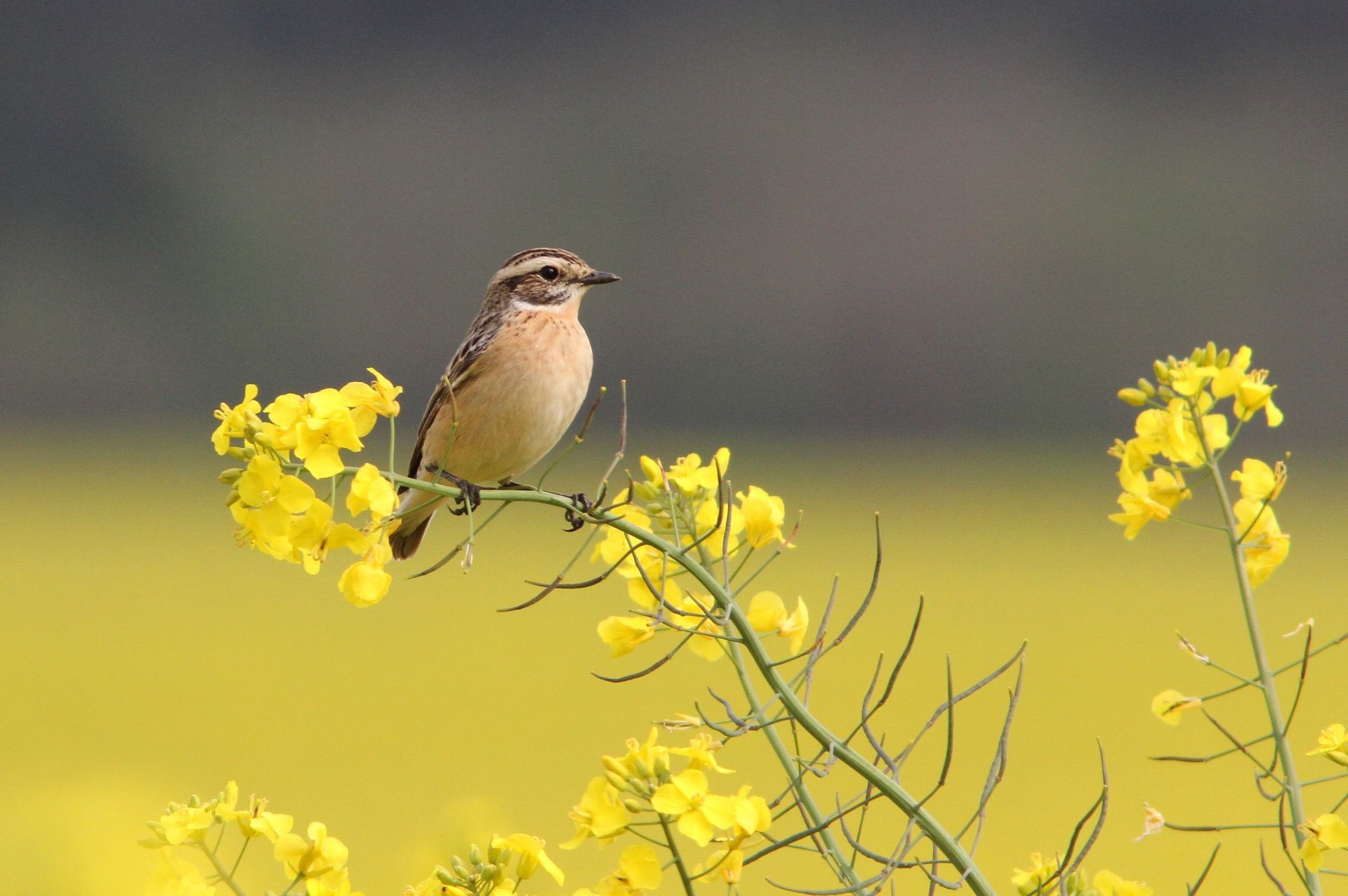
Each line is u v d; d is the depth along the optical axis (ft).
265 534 10.49
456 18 185.98
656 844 9.68
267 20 180.55
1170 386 11.82
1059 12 182.91
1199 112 173.99
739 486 127.95
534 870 10.07
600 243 165.48
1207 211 160.15
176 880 9.90
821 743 10.46
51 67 168.86
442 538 95.20
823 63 179.32
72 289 155.94
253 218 162.81
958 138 172.45
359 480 10.57
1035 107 174.50
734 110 175.42
